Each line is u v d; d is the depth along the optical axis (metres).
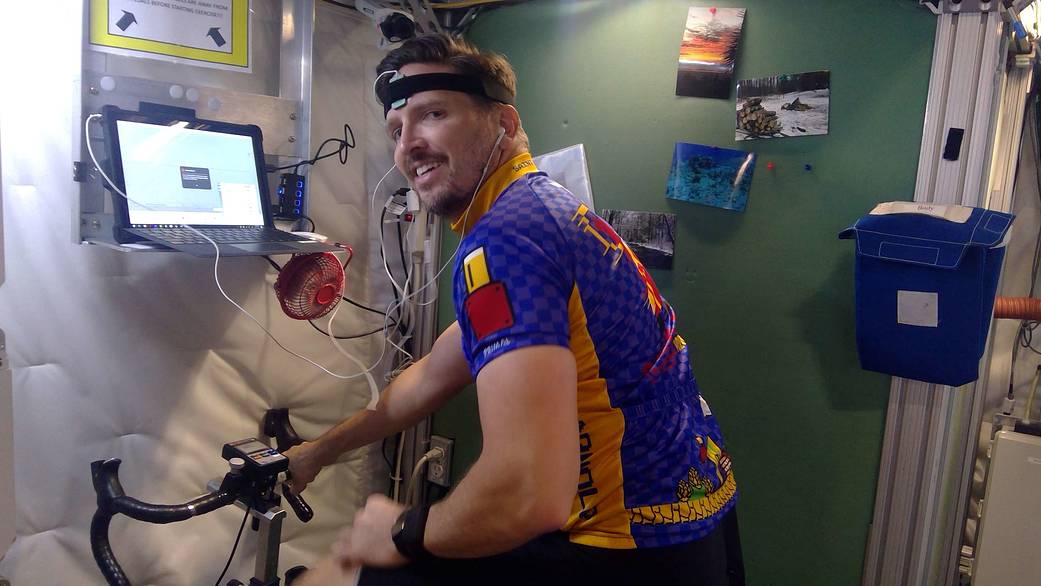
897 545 1.60
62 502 1.49
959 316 1.41
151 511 1.31
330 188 1.89
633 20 1.82
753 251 1.71
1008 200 1.76
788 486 1.72
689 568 1.00
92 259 1.48
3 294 1.37
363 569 1.08
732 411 1.77
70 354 1.47
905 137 1.53
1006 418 1.91
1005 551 1.72
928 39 1.50
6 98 1.33
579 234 0.97
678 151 1.77
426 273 2.16
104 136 1.31
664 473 1.00
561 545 1.00
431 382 1.37
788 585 1.74
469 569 1.04
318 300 1.55
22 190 1.37
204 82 1.60
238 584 1.54
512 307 0.87
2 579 1.37
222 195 1.48
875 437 1.61
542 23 1.96
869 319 1.49
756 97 1.67
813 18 1.60
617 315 0.98
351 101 1.91
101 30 1.33
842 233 1.52
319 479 2.00
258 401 1.80
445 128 1.07
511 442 0.83
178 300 1.62
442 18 2.07
